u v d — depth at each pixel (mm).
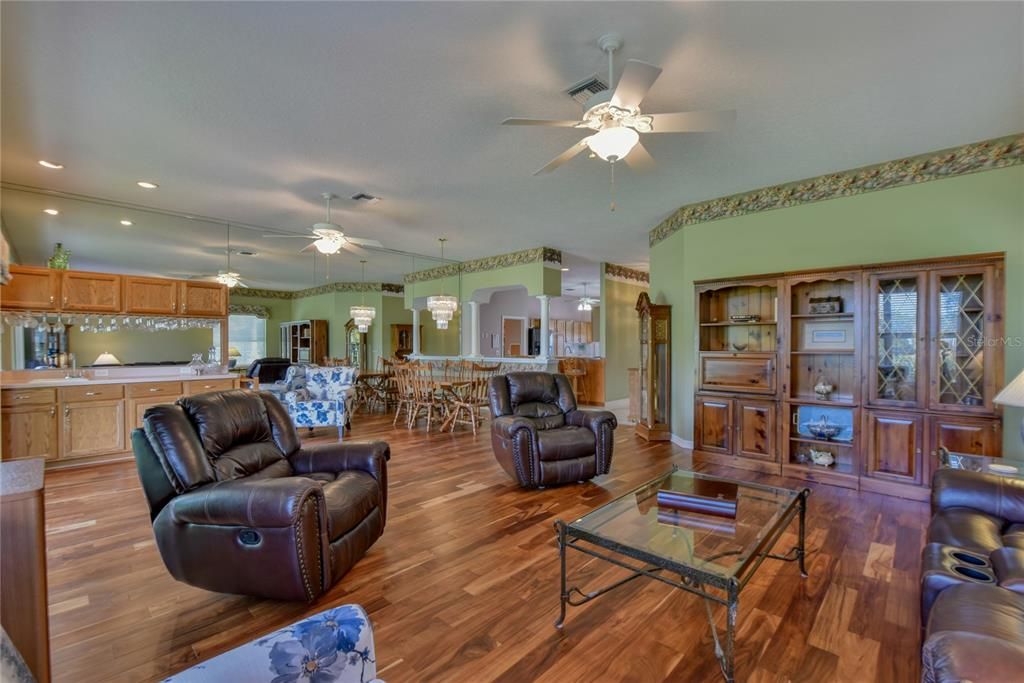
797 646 1872
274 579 2055
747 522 2145
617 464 4594
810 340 4320
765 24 2238
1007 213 3500
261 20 2207
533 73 2652
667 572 2457
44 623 1325
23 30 2242
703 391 4789
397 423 6992
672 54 2473
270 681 1024
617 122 2365
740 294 4824
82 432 4531
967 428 3439
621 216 5594
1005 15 2162
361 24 2242
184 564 2127
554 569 2520
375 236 6637
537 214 5488
